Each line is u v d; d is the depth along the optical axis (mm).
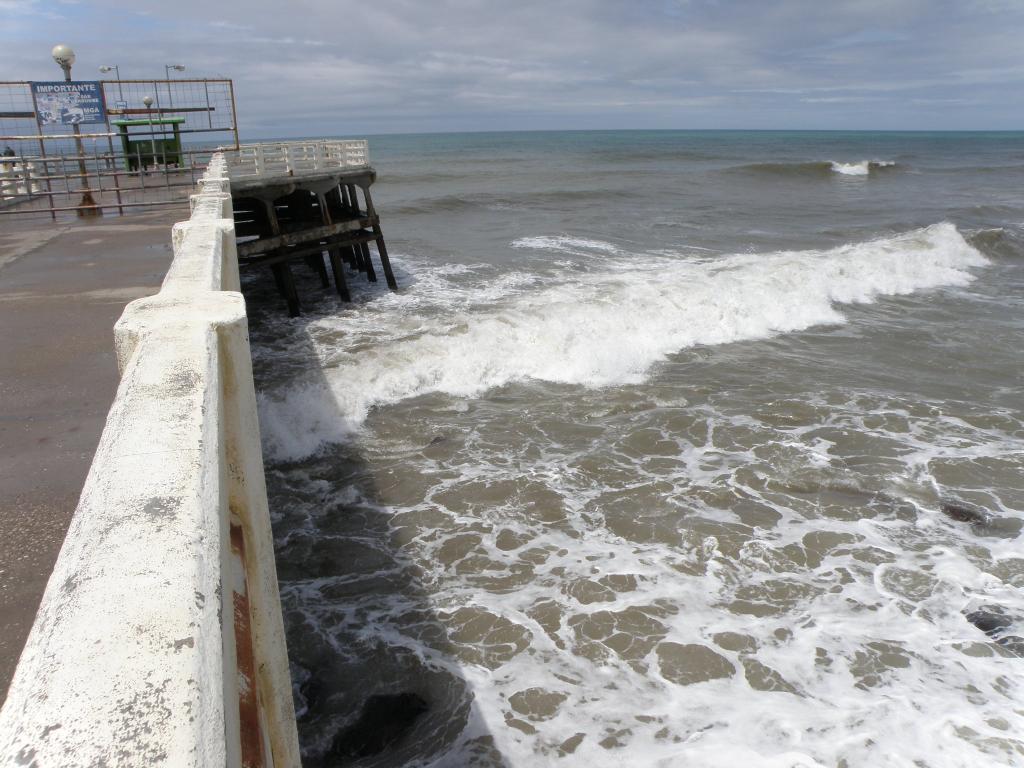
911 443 7609
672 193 34562
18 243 8320
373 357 10102
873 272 15242
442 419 8469
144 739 690
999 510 6281
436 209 28625
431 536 6031
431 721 4145
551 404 8875
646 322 11375
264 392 8531
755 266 15750
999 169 49688
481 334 10258
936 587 5234
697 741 3920
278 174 13961
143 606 888
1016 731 3961
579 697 4270
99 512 1095
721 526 6047
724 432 7949
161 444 1315
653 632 4801
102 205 11070
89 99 12484
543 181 40156
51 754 658
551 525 6141
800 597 5141
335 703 4305
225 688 846
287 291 13305
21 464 3141
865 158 64062
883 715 4066
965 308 13539
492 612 5047
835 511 6285
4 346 4656
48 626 855
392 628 4922
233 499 2029
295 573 5586
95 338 4828
